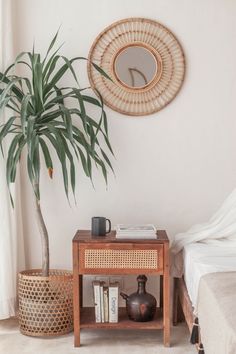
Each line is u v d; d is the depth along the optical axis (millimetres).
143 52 3516
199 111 3545
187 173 3574
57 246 3586
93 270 3057
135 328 3084
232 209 3168
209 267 2617
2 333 3273
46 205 3568
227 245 3121
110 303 3111
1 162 3291
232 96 3541
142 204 3586
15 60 3275
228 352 1710
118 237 3088
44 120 3230
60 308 3209
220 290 2217
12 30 3463
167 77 3525
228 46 3520
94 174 3561
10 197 3156
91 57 3514
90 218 3582
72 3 3496
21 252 3523
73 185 3131
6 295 3316
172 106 3545
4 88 3236
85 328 3291
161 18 3508
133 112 3529
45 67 3213
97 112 3533
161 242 3045
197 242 3223
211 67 3525
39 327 3195
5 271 3311
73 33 3508
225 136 3561
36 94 3164
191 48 3520
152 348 3033
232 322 1831
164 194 3584
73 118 3506
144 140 3553
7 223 3316
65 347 3043
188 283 2914
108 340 3166
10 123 3117
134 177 3572
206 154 3566
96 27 3510
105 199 3574
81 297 3395
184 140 3561
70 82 3525
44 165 3543
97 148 3541
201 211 3592
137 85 3525
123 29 3504
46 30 3508
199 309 2391
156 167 3568
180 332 3305
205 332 2172
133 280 3582
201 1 3498
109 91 3525
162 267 3053
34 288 3195
